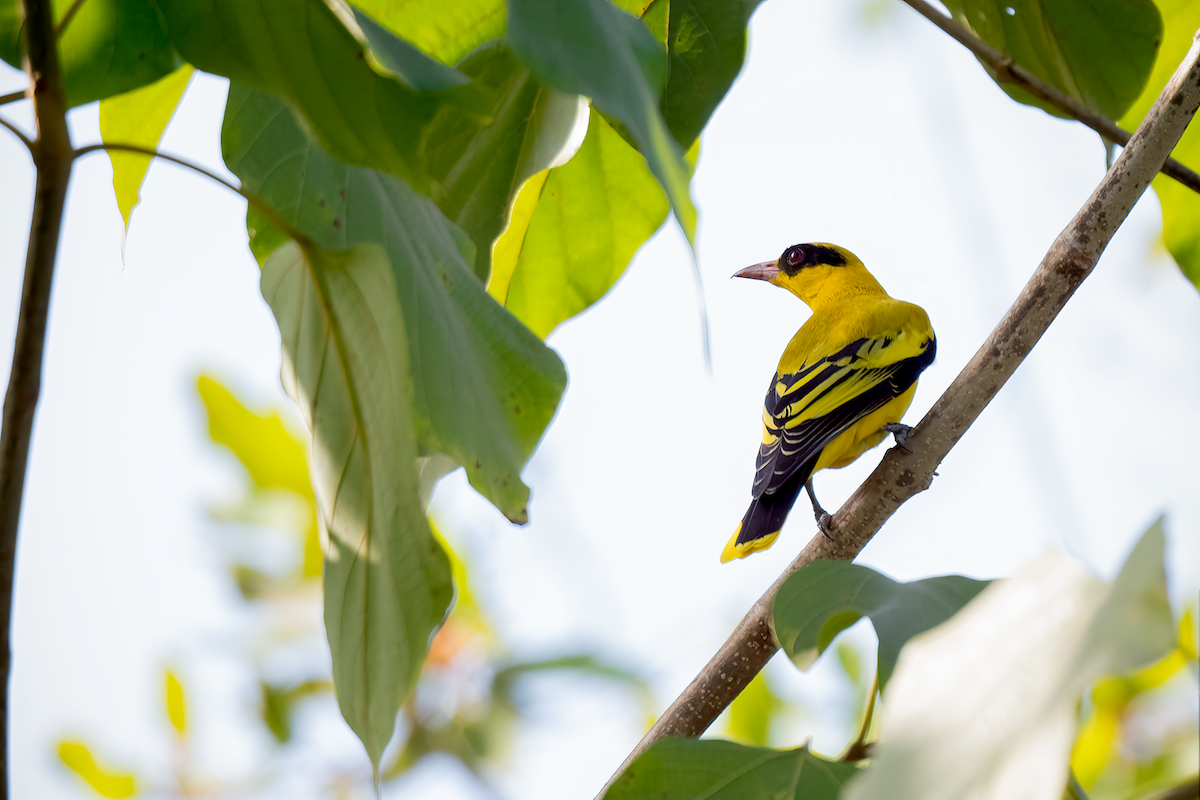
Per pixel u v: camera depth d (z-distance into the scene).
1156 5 6.66
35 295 3.21
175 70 4.41
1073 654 2.26
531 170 5.78
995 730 2.30
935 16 6.28
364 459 4.14
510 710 9.79
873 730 5.56
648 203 7.09
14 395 3.17
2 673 3.06
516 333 5.18
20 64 4.04
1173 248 7.20
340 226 4.95
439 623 4.07
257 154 5.13
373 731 4.01
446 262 5.18
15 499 3.11
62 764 9.27
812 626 4.05
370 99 3.77
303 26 3.68
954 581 4.04
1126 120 7.36
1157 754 7.40
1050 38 6.66
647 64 3.58
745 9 5.59
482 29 6.04
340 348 4.15
